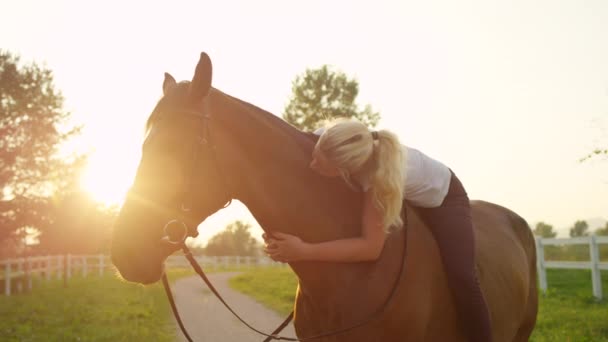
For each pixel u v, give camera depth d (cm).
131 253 283
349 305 299
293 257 301
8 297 1762
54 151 2241
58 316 1210
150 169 287
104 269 3472
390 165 296
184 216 291
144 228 285
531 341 780
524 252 443
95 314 1203
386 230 298
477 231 402
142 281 289
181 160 290
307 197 310
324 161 301
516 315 395
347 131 300
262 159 307
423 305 309
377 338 299
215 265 4938
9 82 2134
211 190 297
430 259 321
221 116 304
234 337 911
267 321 1102
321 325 310
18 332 984
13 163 2145
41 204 2175
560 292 1354
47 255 2700
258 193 305
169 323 1082
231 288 2052
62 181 2242
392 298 300
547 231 3784
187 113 295
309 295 313
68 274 2788
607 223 3300
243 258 5159
